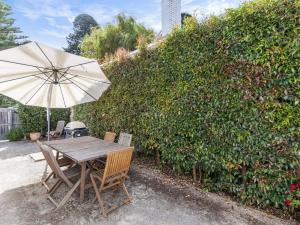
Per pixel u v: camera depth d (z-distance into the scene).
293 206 2.67
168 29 6.21
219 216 2.83
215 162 3.36
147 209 3.02
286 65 2.56
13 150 6.38
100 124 6.30
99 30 11.90
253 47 2.81
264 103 2.76
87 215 2.87
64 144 3.89
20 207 3.08
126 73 5.16
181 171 4.14
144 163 4.97
